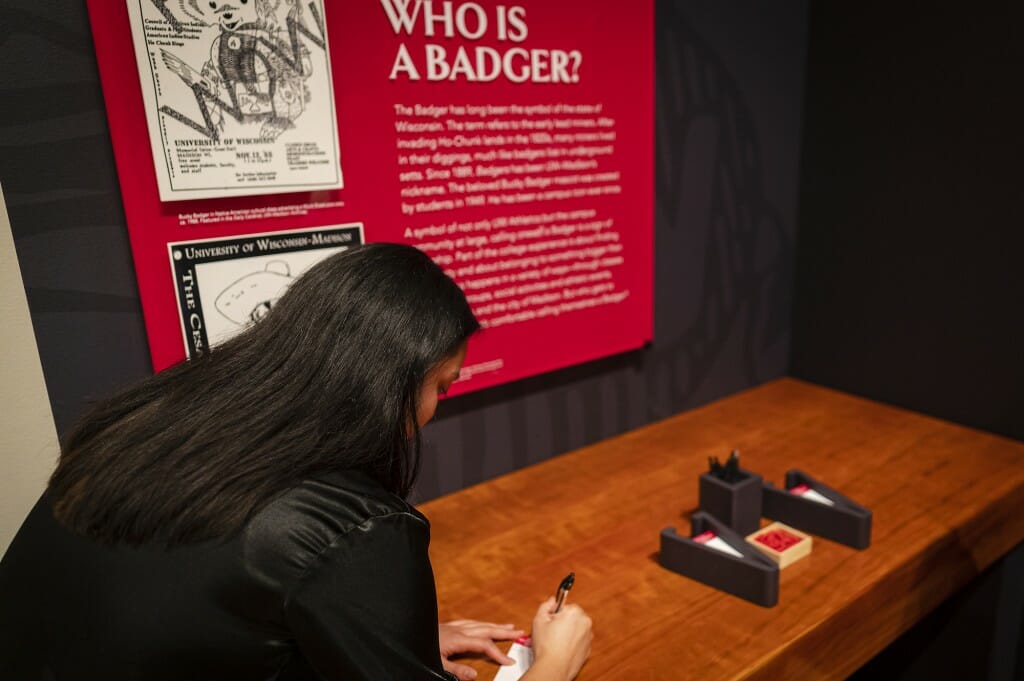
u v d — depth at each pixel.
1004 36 1.68
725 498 1.39
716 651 1.09
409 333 0.76
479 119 1.51
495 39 1.49
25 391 1.15
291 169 1.29
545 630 1.04
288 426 0.72
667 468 1.76
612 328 1.86
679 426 2.03
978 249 1.82
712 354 2.14
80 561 0.72
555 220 1.69
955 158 1.83
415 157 1.44
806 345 2.30
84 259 1.16
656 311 1.97
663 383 2.05
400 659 0.69
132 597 0.68
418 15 1.38
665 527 1.47
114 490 0.71
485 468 1.75
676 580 1.29
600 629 1.16
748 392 2.27
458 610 1.23
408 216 1.47
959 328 1.90
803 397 2.20
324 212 1.36
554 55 1.58
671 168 1.89
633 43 1.71
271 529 0.67
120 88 1.12
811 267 2.23
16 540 0.81
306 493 0.70
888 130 1.96
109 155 1.15
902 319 2.03
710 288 2.08
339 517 0.70
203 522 0.67
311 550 0.67
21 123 1.07
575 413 1.88
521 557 1.39
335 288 0.77
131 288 1.21
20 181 1.09
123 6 1.10
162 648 0.67
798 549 1.31
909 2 1.84
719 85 1.93
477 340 1.64
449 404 1.65
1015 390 1.81
